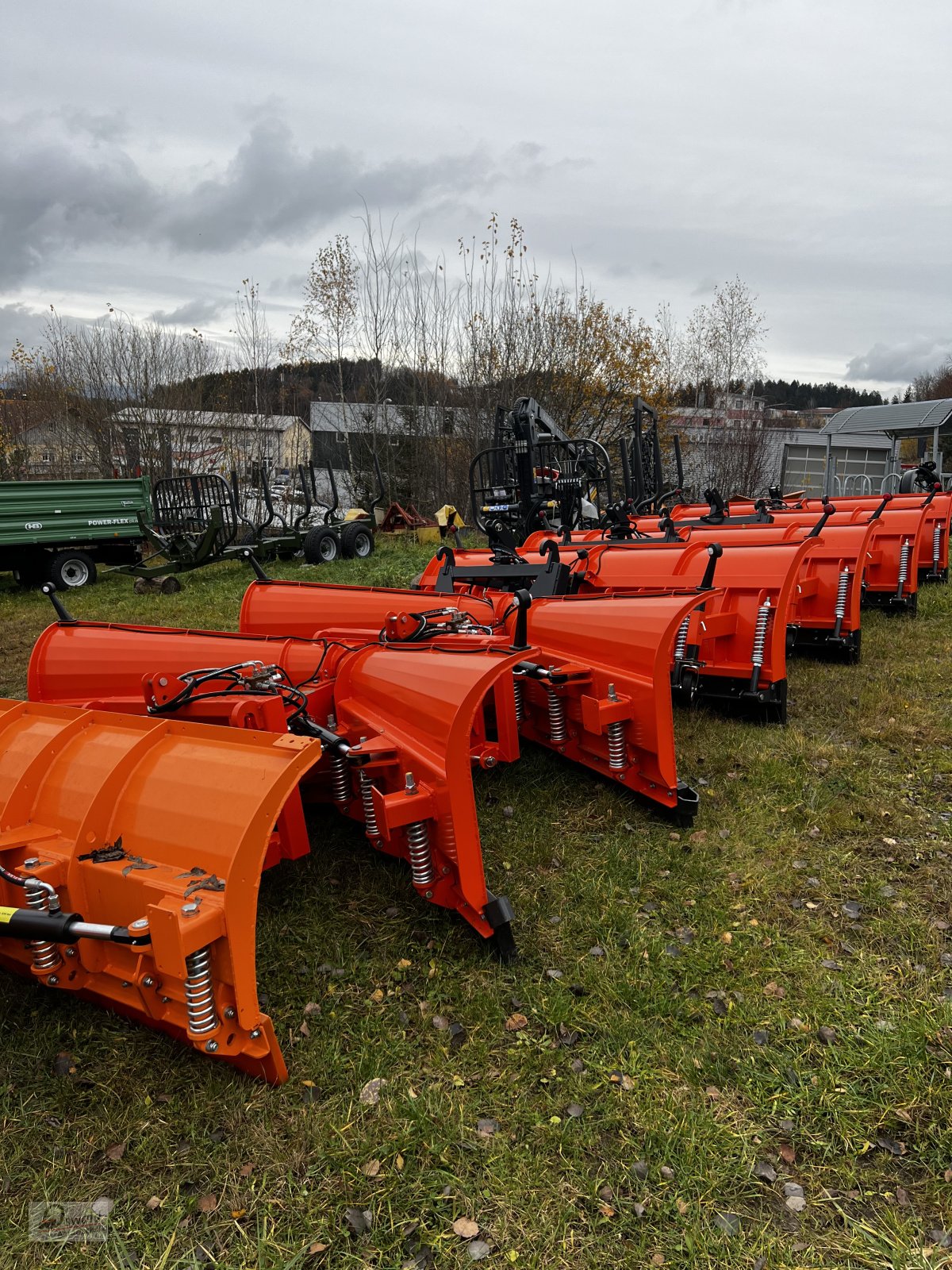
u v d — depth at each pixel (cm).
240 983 233
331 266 2058
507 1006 300
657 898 368
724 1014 294
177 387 2414
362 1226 217
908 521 895
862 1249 210
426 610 508
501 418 1065
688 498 2547
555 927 346
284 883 380
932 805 447
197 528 1327
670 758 413
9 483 1280
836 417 2284
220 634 457
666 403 2403
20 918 242
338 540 1482
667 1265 207
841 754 511
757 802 454
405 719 333
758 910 358
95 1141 243
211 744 273
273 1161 236
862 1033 282
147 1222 219
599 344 2178
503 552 686
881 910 356
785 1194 226
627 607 429
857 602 687
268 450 2383
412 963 323
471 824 306
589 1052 278
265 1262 207
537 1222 218
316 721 375
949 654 729
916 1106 252
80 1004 302
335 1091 261
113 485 1405
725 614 558
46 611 1181
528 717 485
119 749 285
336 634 464
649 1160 237
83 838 261
